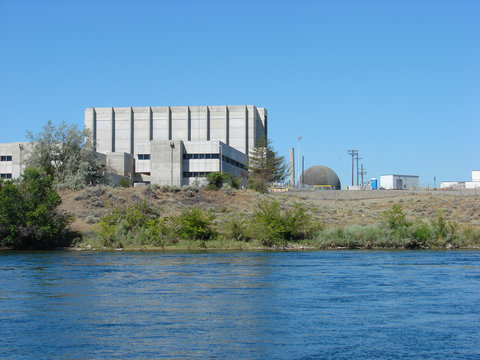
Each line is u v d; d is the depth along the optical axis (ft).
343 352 62.03
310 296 95.09
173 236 214.90
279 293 97.86
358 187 469.98
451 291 100.89
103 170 332.39
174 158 362.53
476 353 62.08
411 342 66.23
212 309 83.82
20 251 196.44
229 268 135.23
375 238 220.23
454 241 221.05
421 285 107.86
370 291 100.42
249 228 223.10
